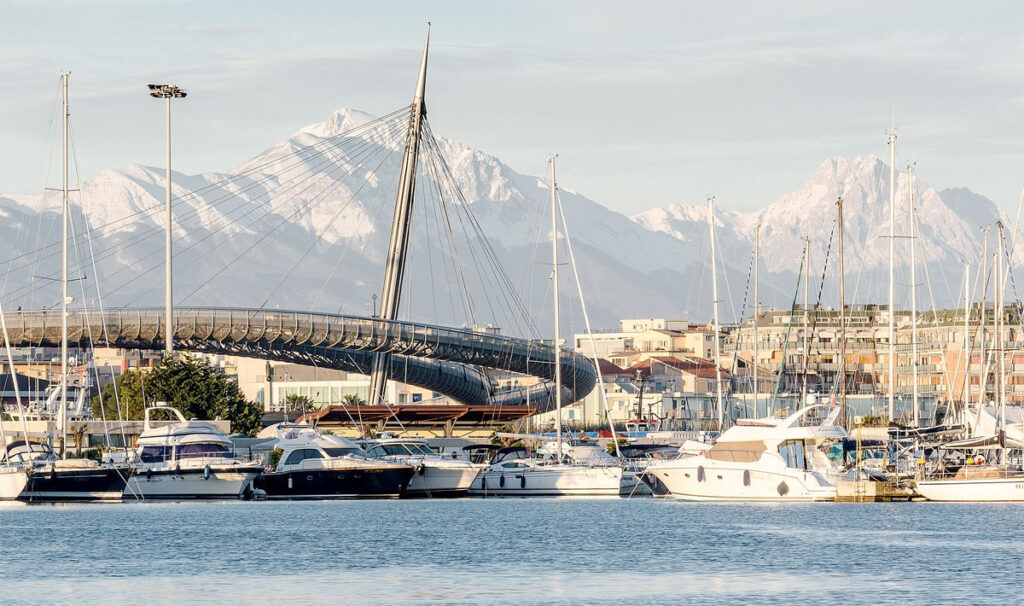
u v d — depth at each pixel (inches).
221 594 5447.8
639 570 5989.2
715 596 5334.6
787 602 5201.8
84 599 5359.3
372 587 5585.6
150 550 6727.4
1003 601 5196.9
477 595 5393.7
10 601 5324.8
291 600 5319.9
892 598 5270.7
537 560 6314.0
